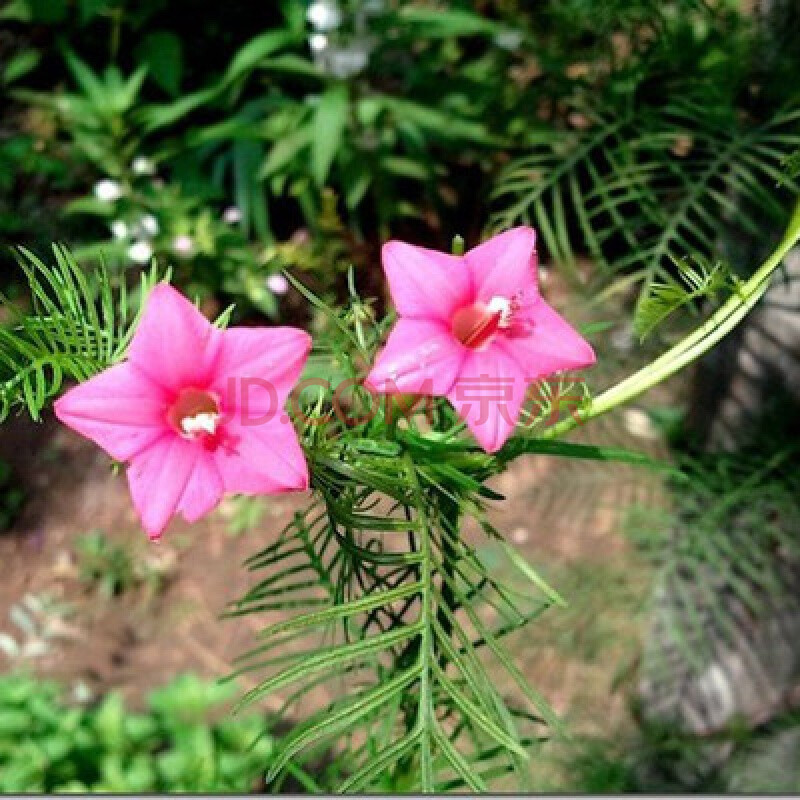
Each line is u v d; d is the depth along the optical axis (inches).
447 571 4.7
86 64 20.8
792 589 9.9
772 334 9.1
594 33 10.9
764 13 9.1
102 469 16.5
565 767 10.2
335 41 17.5
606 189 9.6
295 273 17.5
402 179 18.7
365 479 4.3
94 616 15.2
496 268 4.1
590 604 10.5
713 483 9.5
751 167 9.1
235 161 18.2
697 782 10.3
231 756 11.7
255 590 5.8
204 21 20.3
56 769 11.6
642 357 10.2
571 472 10.9
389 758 4.2
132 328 4.5
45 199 18.8
